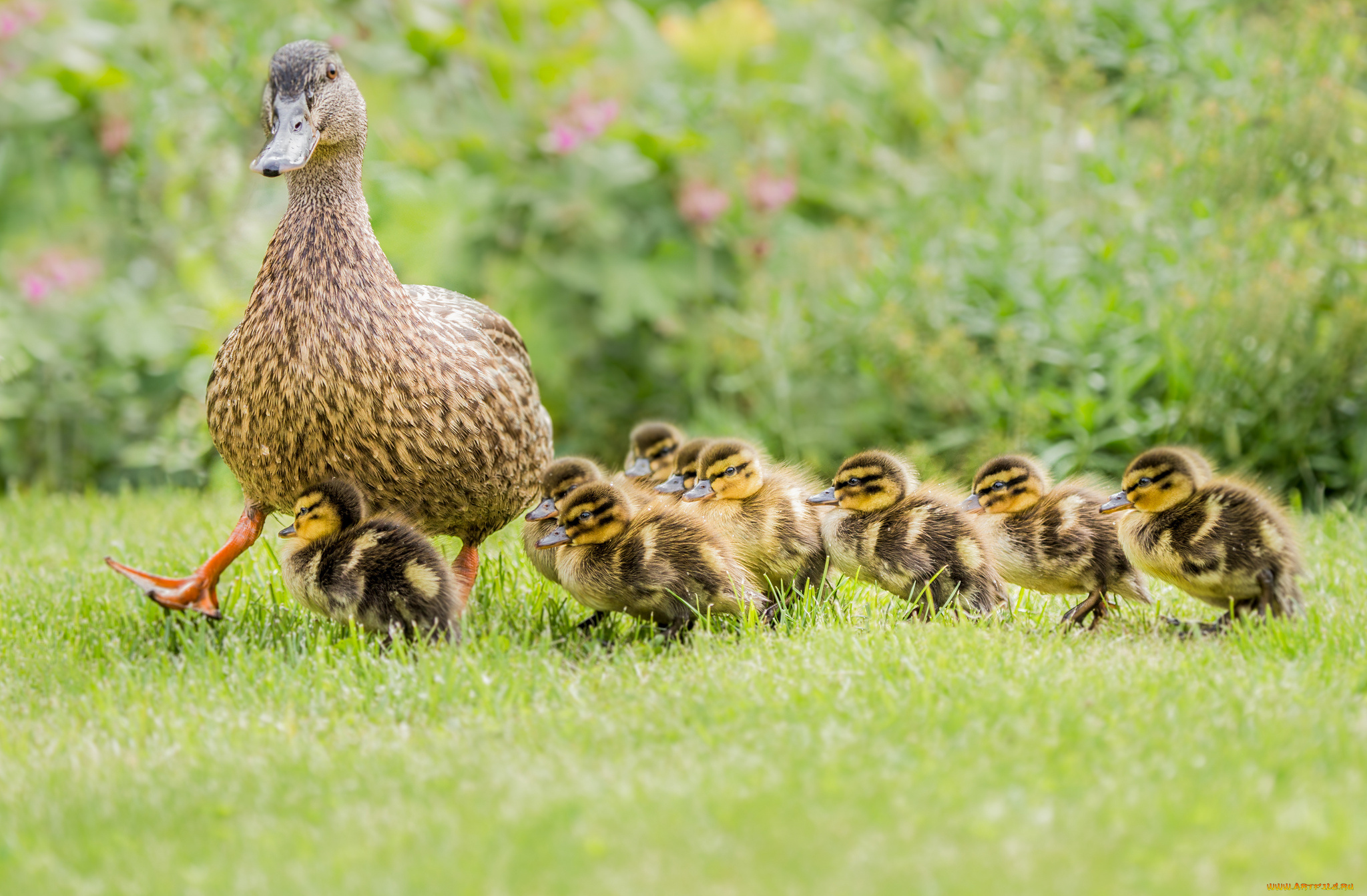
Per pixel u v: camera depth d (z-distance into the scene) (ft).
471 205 59.82
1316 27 51.44
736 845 19.03
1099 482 38.88
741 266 62.54
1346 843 18.60
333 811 20.90
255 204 63.82
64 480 58.39
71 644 31.12
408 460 30.58
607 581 31.09
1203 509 30.45
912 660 26.68
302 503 30.27
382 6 63.77
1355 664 26.35
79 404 58.65
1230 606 31.19
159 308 60.03
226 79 58.34
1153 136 52.95
